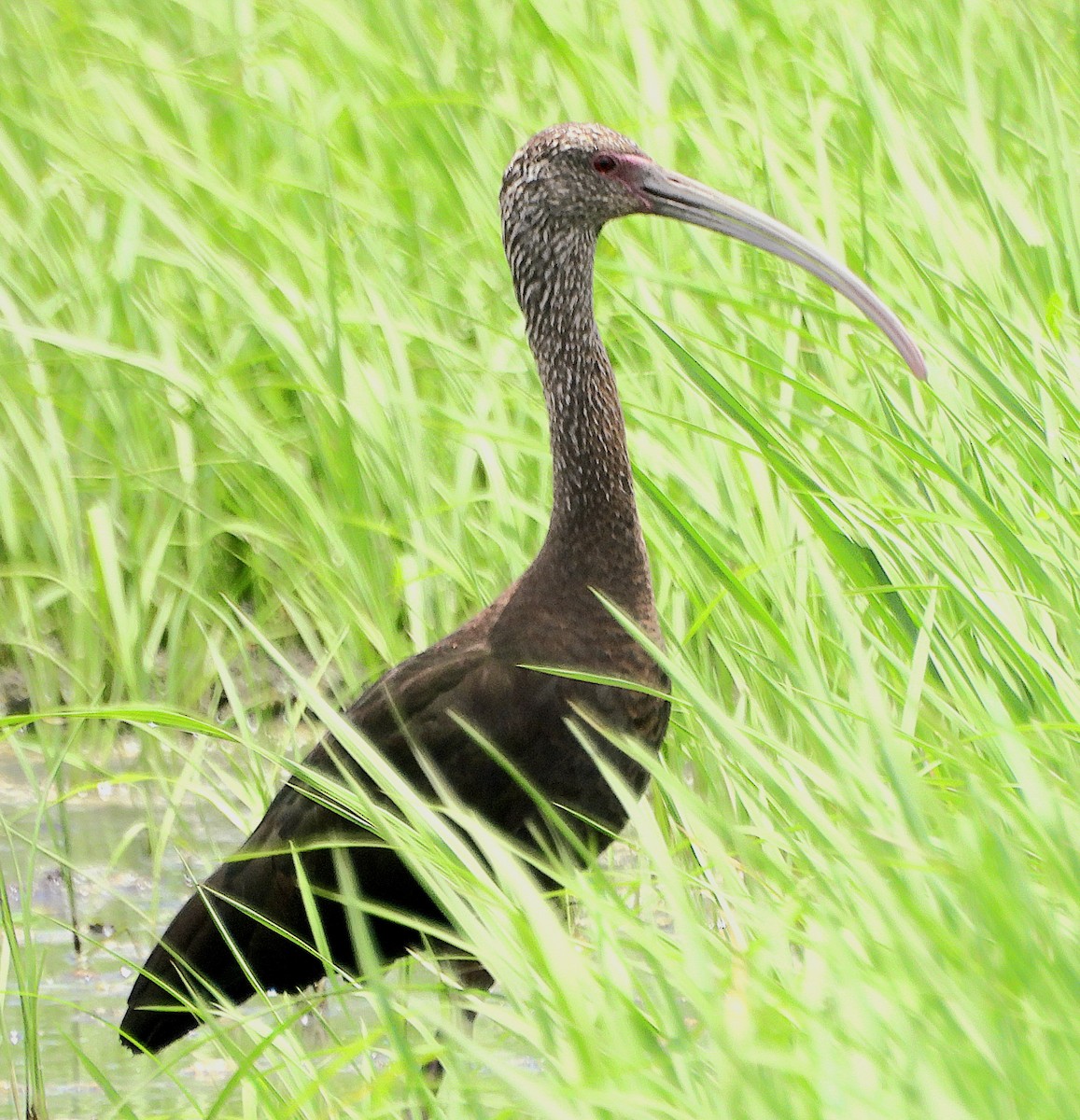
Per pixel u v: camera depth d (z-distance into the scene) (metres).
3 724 7.87
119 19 16.36
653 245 12.90
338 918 8.94
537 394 12.23
